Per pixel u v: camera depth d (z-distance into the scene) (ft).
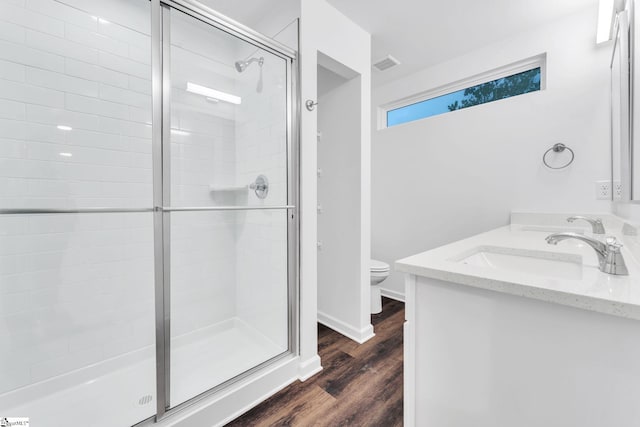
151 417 3.99
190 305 5.90
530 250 3.80
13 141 4.42
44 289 4.72
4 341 4.40
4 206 4.38
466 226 7.88
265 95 5.75
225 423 4.26
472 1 5.82
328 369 5.65
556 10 6.03
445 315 2.90
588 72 5.93
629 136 3.35
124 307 5.45
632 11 3.27
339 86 7.27
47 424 4.15
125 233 5.47
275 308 5.76
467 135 7.82
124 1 5.32
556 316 2.26
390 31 6.82
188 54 5.19
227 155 6.07
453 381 2.87
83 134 5.01
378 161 10.11
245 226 6.31
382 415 4.39
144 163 5.66
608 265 2.56
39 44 4.59
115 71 5.27
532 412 2.40
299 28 5.44
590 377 2.13
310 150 5.62
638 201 3.14
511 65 7.15
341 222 7.36
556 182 6.36
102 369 5.19
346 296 7.25
